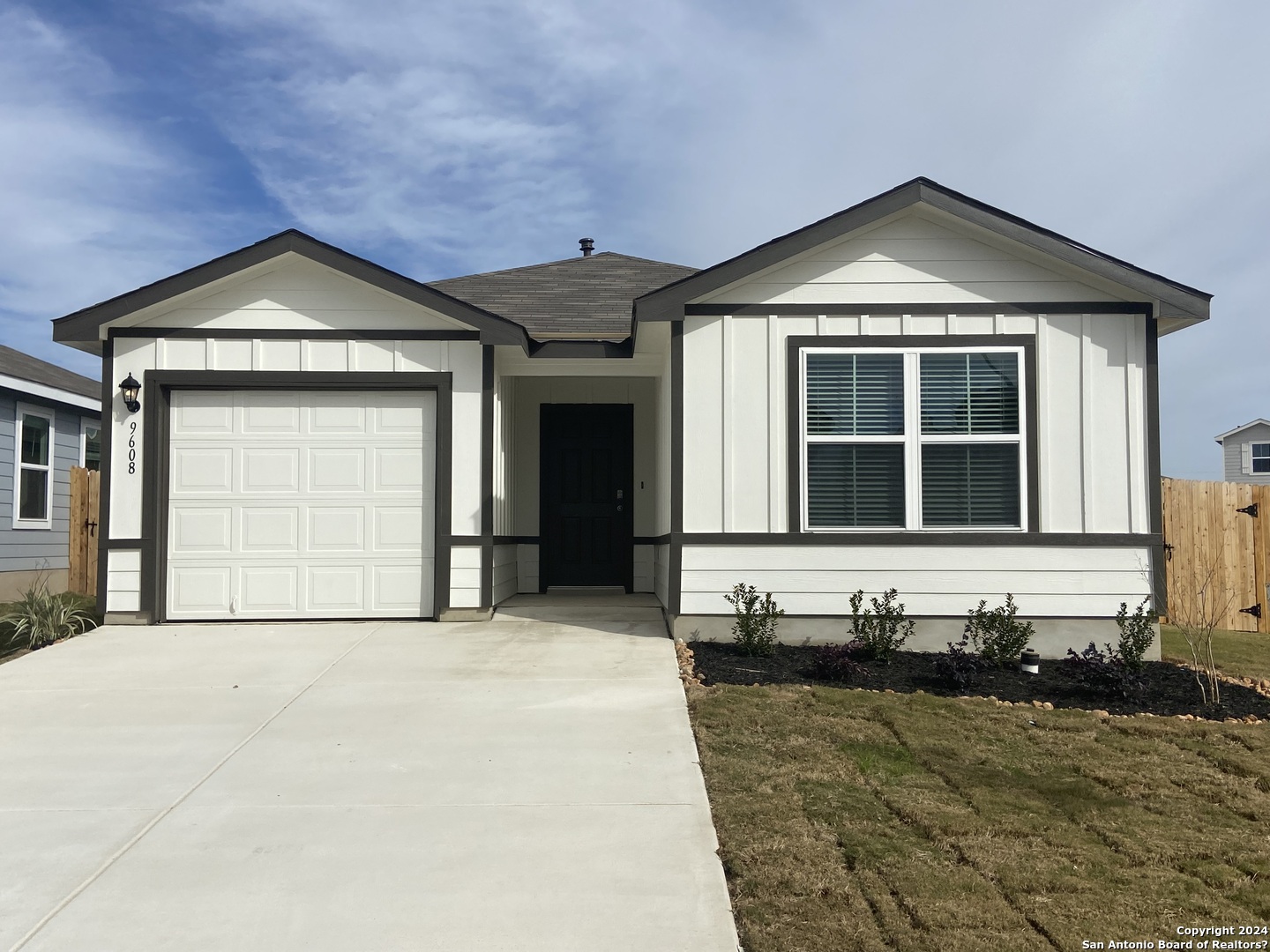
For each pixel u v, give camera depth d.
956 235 8.23
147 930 3.23
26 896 3.47
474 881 3.60
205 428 8.90
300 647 7.70
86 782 4.67
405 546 8.95
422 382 8.91
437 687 6.46
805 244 7.95
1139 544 8.02
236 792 4.55
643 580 11.48
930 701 6.16
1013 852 3.85
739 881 3.59
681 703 6.08
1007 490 8.10
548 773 4.79
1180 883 3.59
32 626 8.16
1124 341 8.14
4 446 13.10
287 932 3.22
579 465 11.66
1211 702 6.40
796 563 8.06
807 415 8.16
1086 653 6.91
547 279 13.08
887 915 3.32
